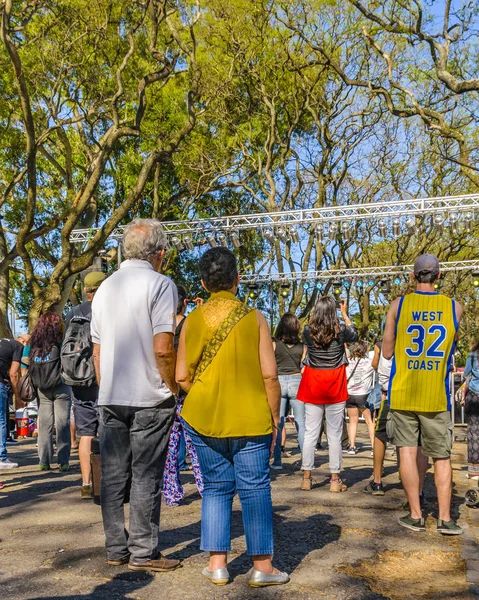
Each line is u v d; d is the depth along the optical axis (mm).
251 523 3727
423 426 5062
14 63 14148
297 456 10008
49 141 22797
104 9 15727
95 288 6332
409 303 5211
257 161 24562
